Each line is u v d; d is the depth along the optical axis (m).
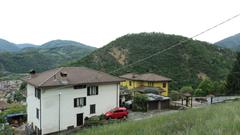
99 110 33.25
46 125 29.05
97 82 32.25
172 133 6.85
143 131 7.76
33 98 31.31
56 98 29.61
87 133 9.95
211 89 54.38
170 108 40.28
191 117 9.59
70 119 30.67
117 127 9.56
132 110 38.12
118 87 35.09
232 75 53.06
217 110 10.27
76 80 31.30
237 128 5.60
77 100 31.27
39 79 31.38
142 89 49.25
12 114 37.00
